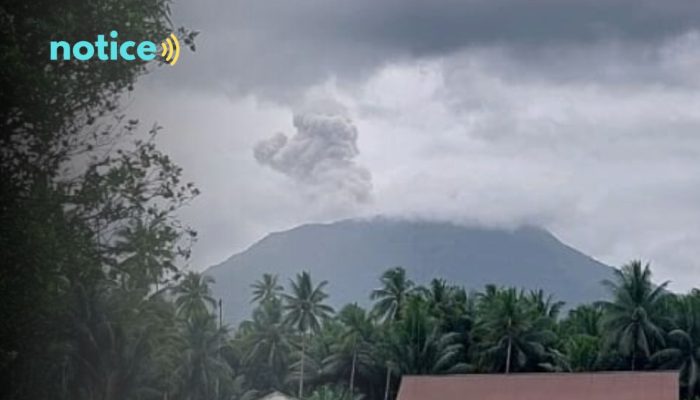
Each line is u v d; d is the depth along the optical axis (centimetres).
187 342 7338
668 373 6200
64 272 1938
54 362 2027
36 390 1978
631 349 8412
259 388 9869
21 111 1883
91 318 2375
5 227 1833
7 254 1823
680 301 8569
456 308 9362
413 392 6631
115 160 2019
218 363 7912
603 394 6194
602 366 8562
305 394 9606
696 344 8338
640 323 8369
